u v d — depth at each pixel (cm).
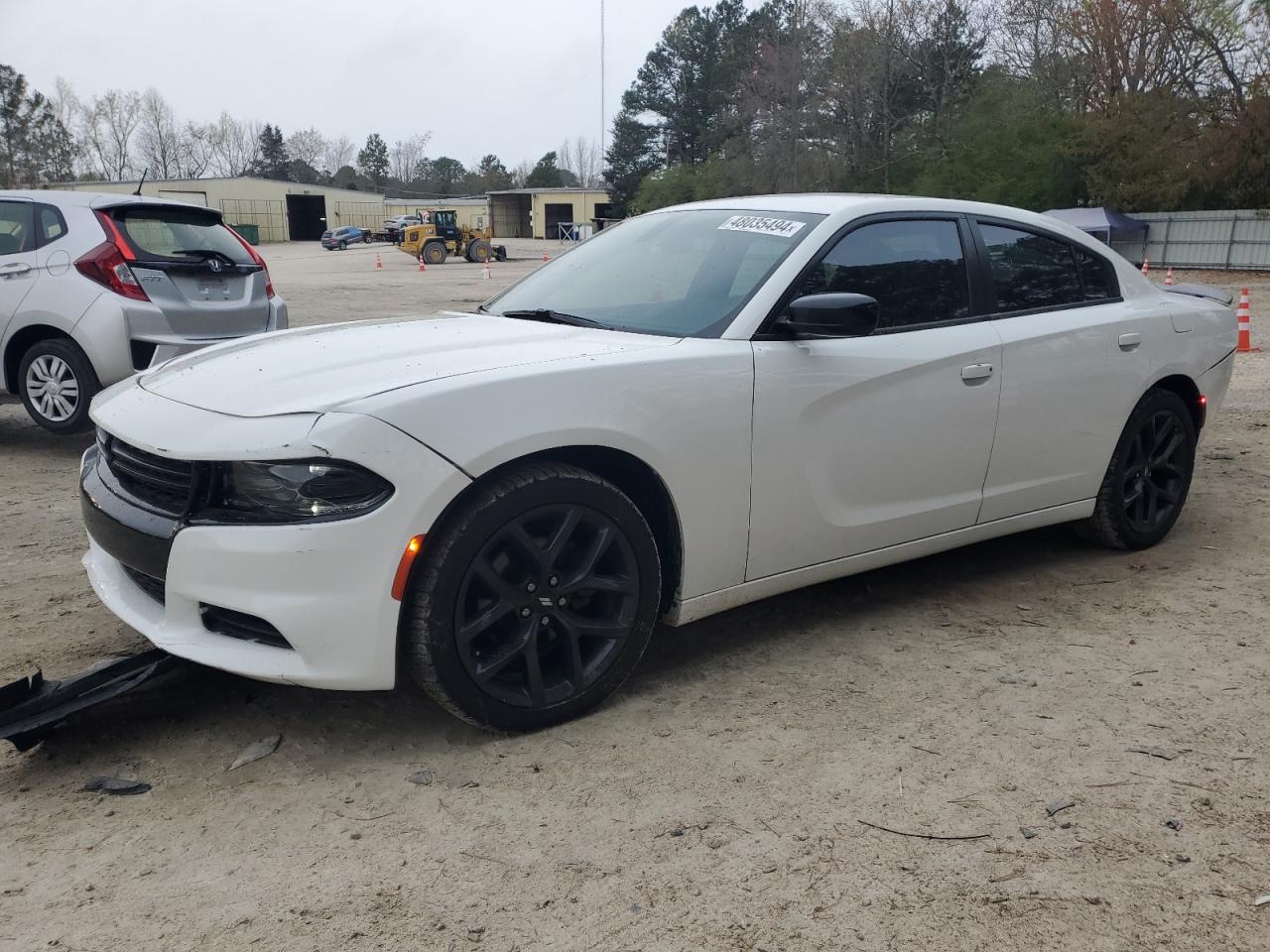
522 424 270
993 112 4262
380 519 252
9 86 8650
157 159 9975
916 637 365
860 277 353
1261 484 589
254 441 254
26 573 426
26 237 655
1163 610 392
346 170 12888
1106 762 278
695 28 7712
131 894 220
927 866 232
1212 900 220
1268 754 282
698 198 5969
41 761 275
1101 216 3597
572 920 212
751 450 317
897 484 359
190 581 265
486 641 282
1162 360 443
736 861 233
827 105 4956
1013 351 385
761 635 367
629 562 297
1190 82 3916
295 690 317
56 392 656
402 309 1900
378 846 238
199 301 672
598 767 273
